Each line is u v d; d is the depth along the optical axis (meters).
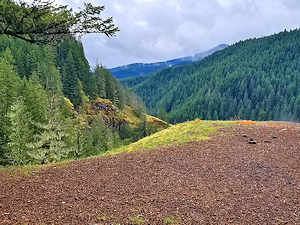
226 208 6.14
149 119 86.81
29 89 27.17
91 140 39.62
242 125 17.17
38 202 6.23
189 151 11.84
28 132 20.05
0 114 21.70
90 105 72.50
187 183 7.90
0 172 9.19
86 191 7.16
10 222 4.99
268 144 12.45
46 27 6.21
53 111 21.91
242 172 8.92
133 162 10.52
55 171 9.43
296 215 5.86
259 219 5.62
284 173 8.80
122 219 5.39
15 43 72.06
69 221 5.21
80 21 6.12
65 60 78.88
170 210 5.94
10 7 5.40
